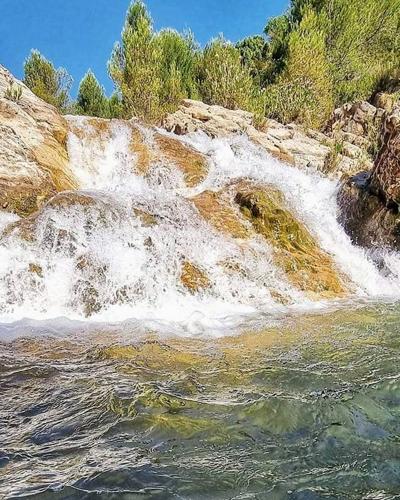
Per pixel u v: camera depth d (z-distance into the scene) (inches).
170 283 210.8
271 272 231.8
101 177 369.4
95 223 220.7
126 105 655.1
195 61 758.5
